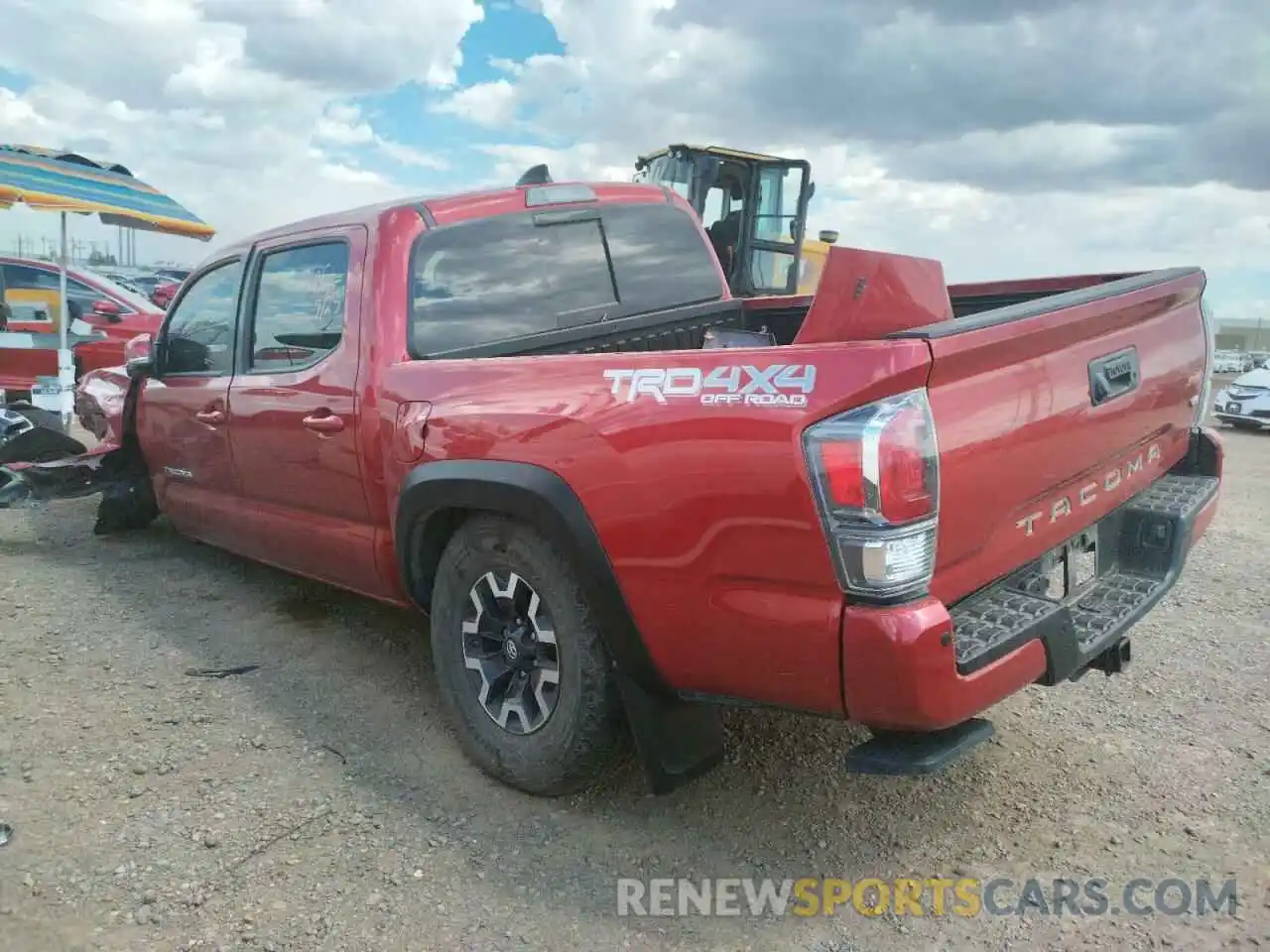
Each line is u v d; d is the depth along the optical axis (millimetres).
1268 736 3391
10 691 3771
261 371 4152
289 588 5055
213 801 3006
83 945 2361
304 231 3986
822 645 2230
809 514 2201
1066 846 2760
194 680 3912
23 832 2826
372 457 3473
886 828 2865
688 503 2402
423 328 3531
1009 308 2482
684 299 4508
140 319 11391
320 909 2500
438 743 3412
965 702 2223
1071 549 2926
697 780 3131
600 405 2598
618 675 2699
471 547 3070
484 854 2746
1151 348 3129
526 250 3898
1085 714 3578
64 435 6156
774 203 11375
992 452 2375
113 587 5066
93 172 9023
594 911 2502
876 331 2285
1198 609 4707
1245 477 9086
